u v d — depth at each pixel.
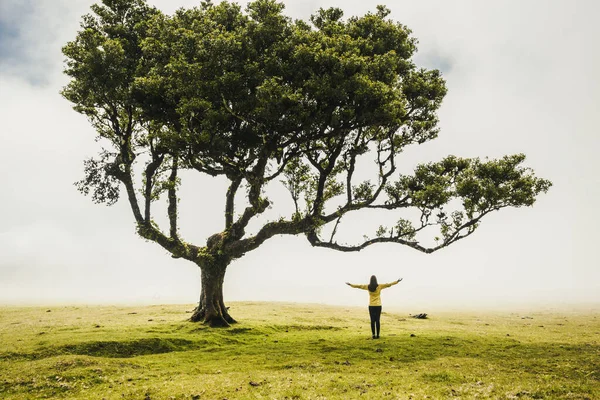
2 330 26.02
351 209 28.67
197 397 11.77
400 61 26.52
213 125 22.53
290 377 13.79
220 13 25.69
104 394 12.35
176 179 30.84
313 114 22.62
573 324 35.38
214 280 28.77
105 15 27.83
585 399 10.65
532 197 26.17
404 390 11.86
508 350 18.39
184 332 25.22
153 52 24.27
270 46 23.11
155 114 24.45
